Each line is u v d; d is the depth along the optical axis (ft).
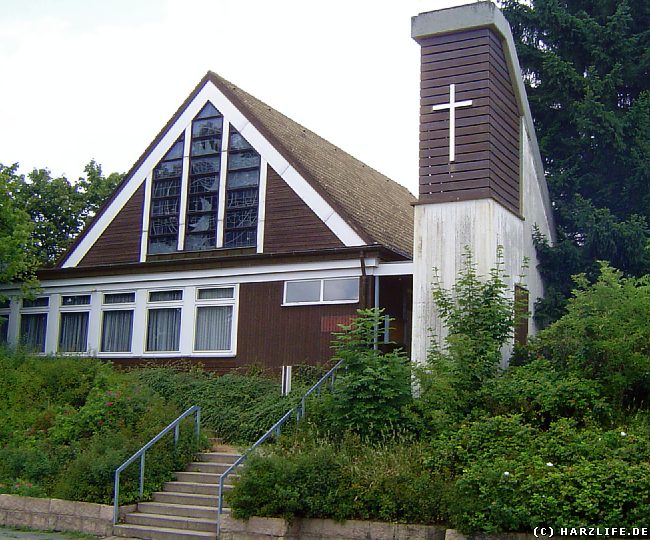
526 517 38.47
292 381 62.90
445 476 43.39
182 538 45.29
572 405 46.88
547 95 75.72
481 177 59.41
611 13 78.38
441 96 61.93
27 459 54.03
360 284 65.31
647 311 48.49
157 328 75.31
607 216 66.64
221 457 53.31
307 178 70.28
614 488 37.96
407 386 51.93
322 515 43.57
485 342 52.70
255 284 70.49
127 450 51.70
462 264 58.85
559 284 68.85
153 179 79.05
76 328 79.97
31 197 110.01
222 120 76.13
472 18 61.16
